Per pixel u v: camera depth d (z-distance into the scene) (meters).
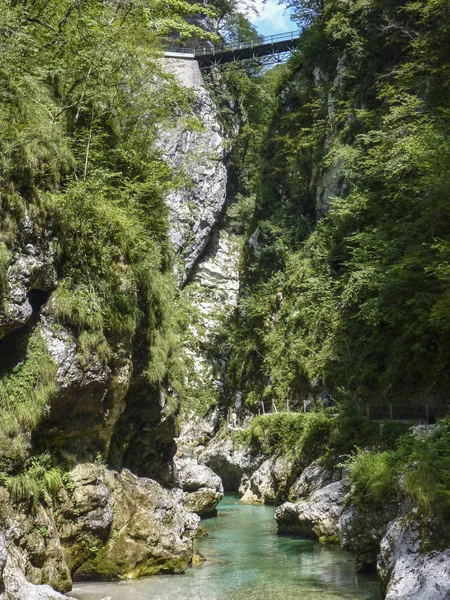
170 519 13.72
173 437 17.75
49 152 12.48
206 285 51.50
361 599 10.59
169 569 12.89
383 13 29.66
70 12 15.66
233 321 41.62
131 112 17.45
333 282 28.19
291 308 32.16
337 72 34.19
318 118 35.97
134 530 12.91
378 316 21.00
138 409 16.12
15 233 11.24
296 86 40.75
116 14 17.19
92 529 12.27
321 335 28.16
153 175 16.64
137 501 13.48
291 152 38.47
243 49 49.97
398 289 20.08
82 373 12.28
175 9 19.98
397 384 21.47
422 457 11.32
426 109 24.20
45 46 15.18
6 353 11.30
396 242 21.39
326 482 19.34
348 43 31.89
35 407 11.20
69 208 12.56
